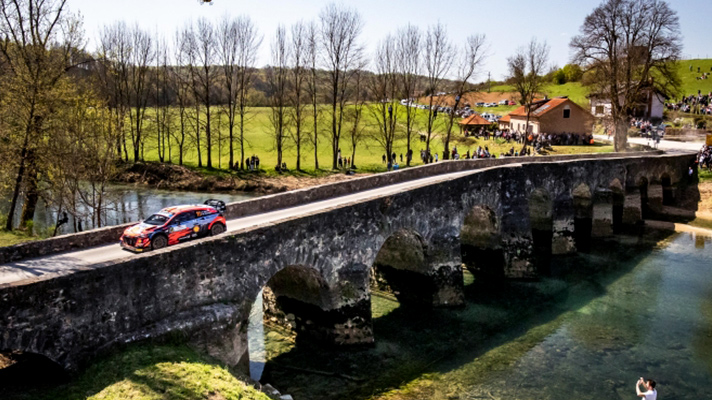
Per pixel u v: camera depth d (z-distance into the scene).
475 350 27.23
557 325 30.47
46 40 38.53
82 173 37.47
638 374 25.34
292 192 31.11
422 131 96.31
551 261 42.22
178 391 16.41
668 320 31.41
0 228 39.12
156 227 22.91
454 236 33.06
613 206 54.66
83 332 17.20
